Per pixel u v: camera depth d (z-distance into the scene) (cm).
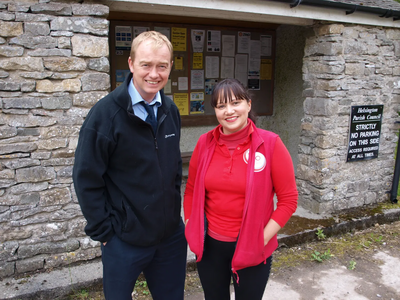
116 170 168
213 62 491
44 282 256
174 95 479
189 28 465
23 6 235
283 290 283
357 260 330
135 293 268
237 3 298
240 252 164
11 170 250
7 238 256
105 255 176
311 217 387
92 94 262
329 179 389
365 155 409
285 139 536
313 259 329
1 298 240
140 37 154
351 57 375
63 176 263
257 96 534
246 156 169
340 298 275
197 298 267
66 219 270
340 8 333
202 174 178
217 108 170
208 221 183
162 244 187
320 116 381
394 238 374
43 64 245
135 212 170
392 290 287
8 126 244
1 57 235
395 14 365
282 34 513
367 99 396
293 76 502
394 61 406
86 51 254
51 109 252
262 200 165
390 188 444
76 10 247
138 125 163
